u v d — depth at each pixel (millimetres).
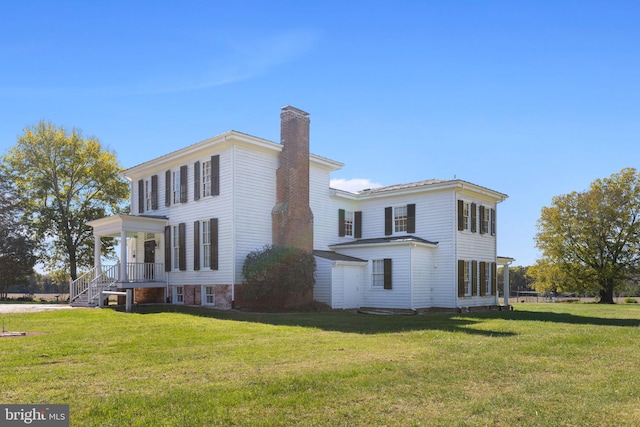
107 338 12109
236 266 22062
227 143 22656
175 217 25406
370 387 7035
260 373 7883
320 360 9086
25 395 6496
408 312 23109
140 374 7840
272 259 21438
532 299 58875
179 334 12891
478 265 26859
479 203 27562
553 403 6383
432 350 10352
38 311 19797
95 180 38188
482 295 27000
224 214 22625
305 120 25047
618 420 5738
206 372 7973
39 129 36969
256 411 5891
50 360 9086
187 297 24188
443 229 25312
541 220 45125
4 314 18328
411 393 6785
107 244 39156
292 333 13227
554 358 9531
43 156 36594
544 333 13594
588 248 42469
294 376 7590
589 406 6250
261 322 16062
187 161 25094
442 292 24969
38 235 37188
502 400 6461
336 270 23750
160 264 26016
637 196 41750
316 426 5441
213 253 22781
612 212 41531
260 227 23375
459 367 8516
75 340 11742
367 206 28672
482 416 5828
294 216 23719
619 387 7230
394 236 27234
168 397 6363
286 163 24031
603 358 9570
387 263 24578
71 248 37156
